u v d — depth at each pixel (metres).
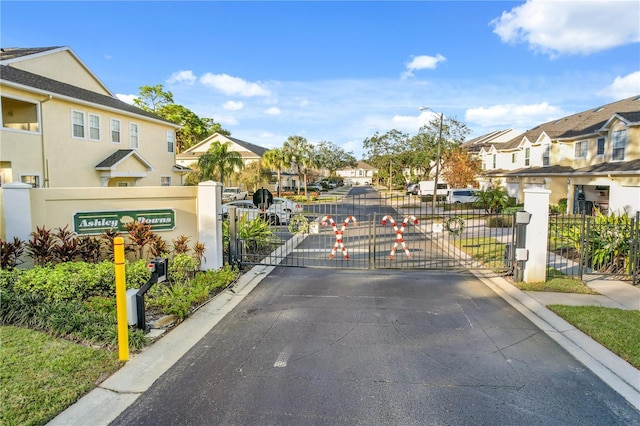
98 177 19.23
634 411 3.82
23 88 15.00
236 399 4.01
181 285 7.71
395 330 5.84
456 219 9.79
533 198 8.21
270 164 38.94
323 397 4.04
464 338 5.55
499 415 3.75
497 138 46.38
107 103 19.97
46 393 3.98
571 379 4.42
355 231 17.69
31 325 5.68
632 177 17.86
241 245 9.88
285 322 6.19
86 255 8.17
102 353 4.90
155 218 9.11
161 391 4.15
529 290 7.80
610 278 8.67
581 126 25.19
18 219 7.94
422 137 42.00
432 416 3.72
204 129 54.81
